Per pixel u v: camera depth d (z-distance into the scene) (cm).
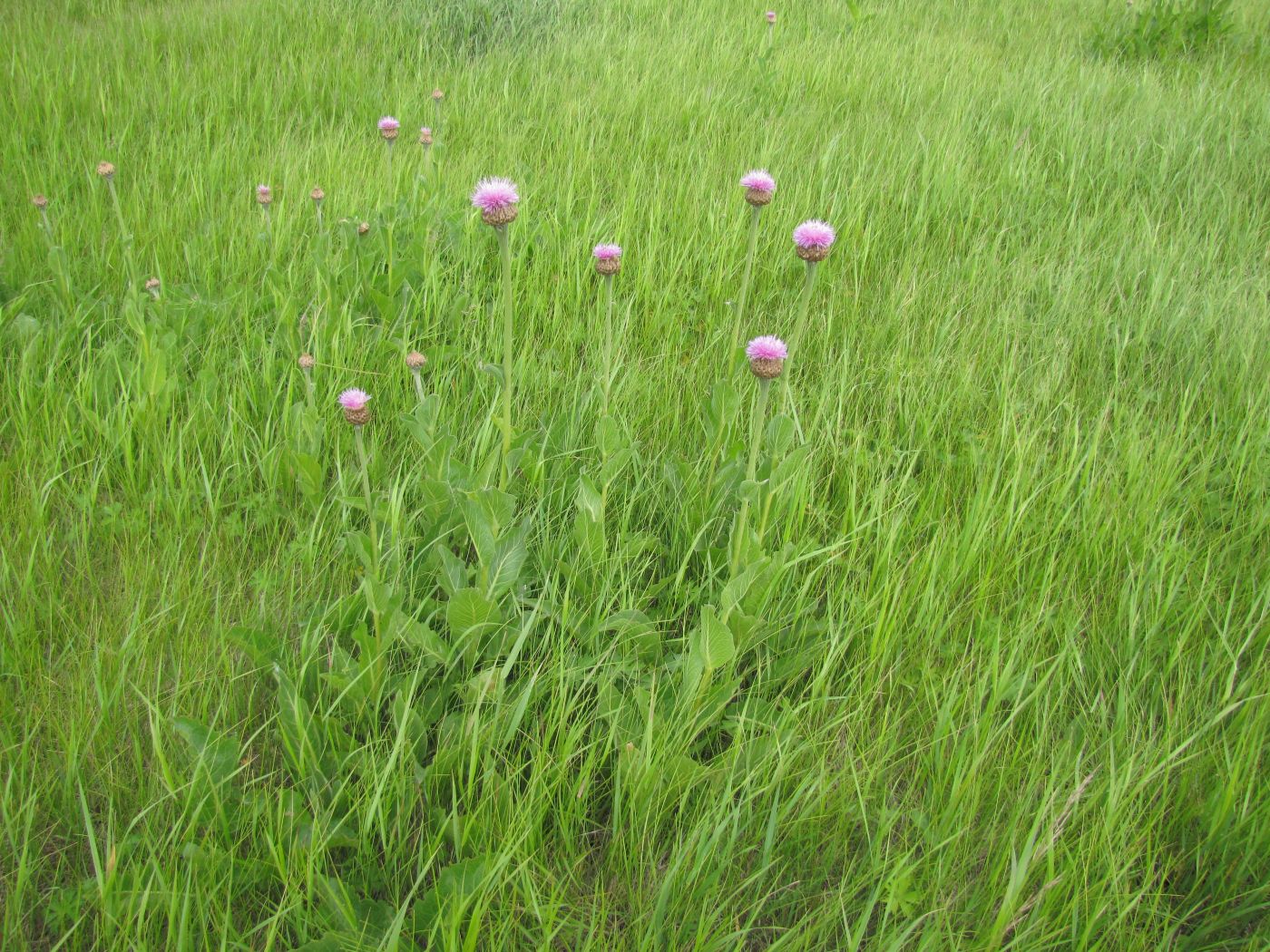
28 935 175
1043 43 773
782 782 203
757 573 212
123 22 669
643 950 166
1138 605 248
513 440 265
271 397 301
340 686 200
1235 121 555
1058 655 230
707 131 548
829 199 459
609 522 266
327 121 555
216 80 572
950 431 312
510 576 217
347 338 329
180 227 405
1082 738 219
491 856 179
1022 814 196
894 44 734
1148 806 203
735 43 715
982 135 559
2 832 185
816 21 793
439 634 231
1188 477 292
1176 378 342
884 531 262
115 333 339
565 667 217
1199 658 236
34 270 362
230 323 340
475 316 360
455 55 661
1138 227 447
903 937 167
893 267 417
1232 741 213
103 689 206
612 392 309
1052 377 338
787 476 229
